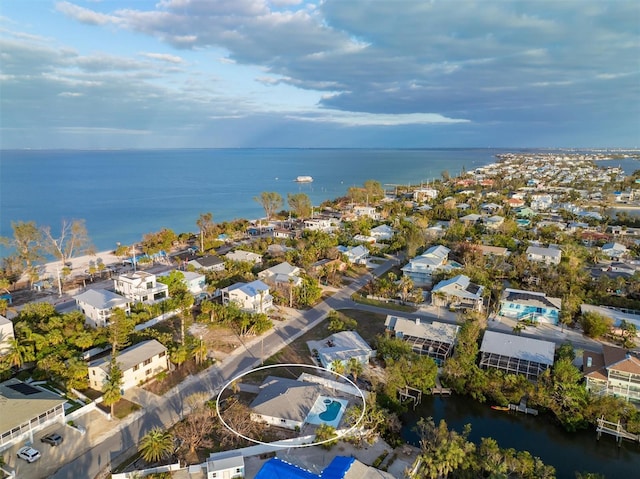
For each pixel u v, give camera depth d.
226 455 46.50
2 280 95.44
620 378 56.62
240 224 161.00
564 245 128.62
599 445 51.50
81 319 72.62
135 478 42.84
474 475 43.47
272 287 94.69
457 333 70.69
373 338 75.38
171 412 54.41
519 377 58.72
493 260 112.44
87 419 52.78
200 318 79.19
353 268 117.00
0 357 60.78
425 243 131.50
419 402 59.25
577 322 82.62
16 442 47.84
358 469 42.66
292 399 54.69
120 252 125.62
